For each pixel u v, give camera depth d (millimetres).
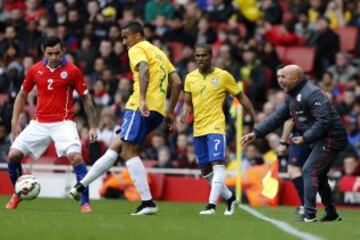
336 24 68875
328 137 31828
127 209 39125
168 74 33688
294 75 31875
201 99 35062
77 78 33969
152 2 69500
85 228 25312
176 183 53969
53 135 34031
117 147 33250
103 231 24469
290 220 33156
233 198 36125
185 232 24906
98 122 59594
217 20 68250
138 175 32438
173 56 64688
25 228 24812
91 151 53969
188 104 36125
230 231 26031
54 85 33844
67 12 68062
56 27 68062
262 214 38156
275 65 61844
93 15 66562
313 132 31391
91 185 54094
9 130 58031
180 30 66562
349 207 50688
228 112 56219
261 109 60125
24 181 34625
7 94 62031
